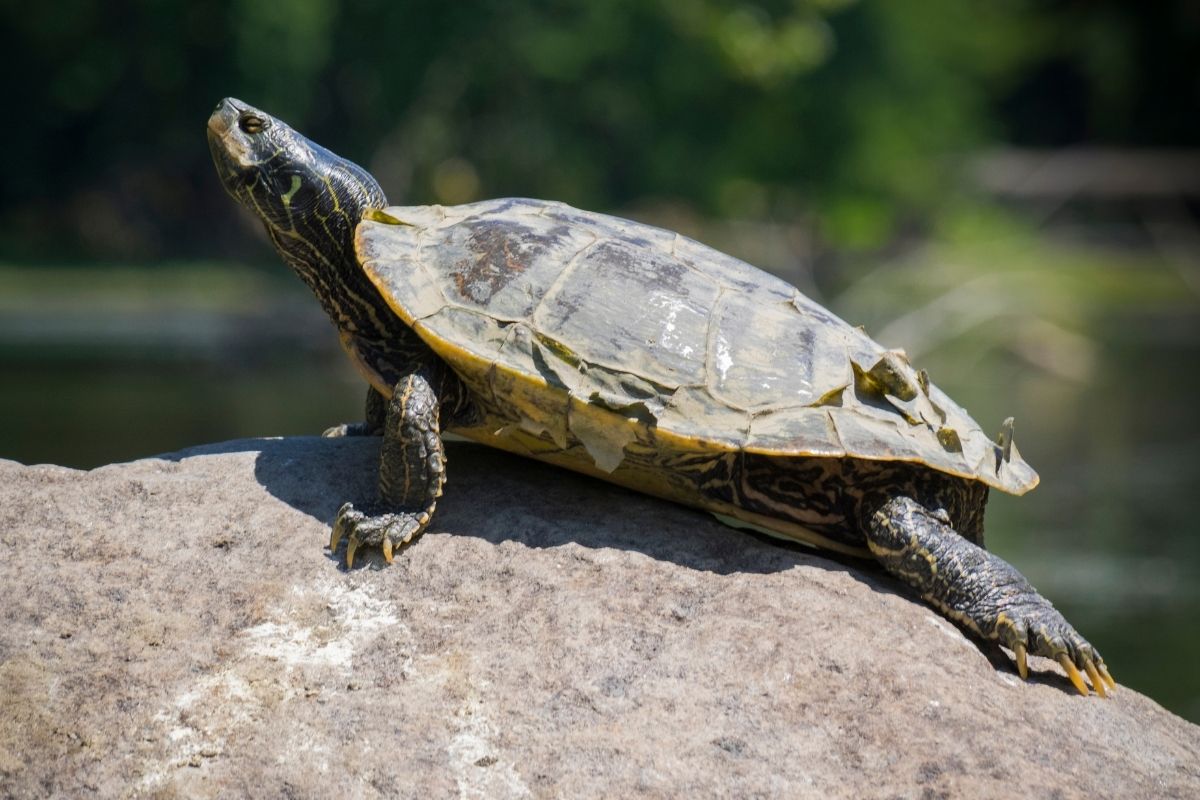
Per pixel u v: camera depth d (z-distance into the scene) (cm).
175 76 3741
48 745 492
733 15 3628
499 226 624
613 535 586
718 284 623
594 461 590
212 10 3631
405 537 562
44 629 529
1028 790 481
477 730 497
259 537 576
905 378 601
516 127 3822
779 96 3800
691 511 617
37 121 3919
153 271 3725
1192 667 1273
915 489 588
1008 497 1998
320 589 553
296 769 484
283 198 638
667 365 579
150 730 497
